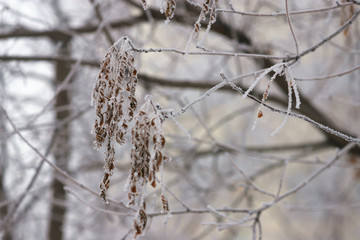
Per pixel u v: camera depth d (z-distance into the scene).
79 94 6.41
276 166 6.98
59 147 6.14
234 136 9.19
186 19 5.27
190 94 8.71
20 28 5.57
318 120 5.85
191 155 6.53
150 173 2.06
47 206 7.00
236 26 5.36
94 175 7.20
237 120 9.27
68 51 5.94
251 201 6.47
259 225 3.51
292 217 11.21
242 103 9.17
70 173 6.59
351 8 3.00
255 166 8.42
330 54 6.41
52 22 5.69
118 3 5.38
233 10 2.66
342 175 9.91
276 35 6.17
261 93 6.09
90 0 4.77
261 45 5.07
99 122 2.20
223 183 6.75
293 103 5.84
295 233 10.98
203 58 7.71
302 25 5.23
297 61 2.69
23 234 6.24
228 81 2.37
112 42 5.00
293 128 10.06
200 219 7.91
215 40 6.93
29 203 6.01
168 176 8.18
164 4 2.52
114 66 2.17
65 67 6.16
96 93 2.21
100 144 2.21
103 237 7.15
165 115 2.22
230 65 7.27
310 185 10.32
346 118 8.46
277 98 6.06
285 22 5.19
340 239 10.09
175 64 6.73
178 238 7.16
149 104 2.12
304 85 7.51
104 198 2.22
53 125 5.38
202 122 4.62
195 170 7.18
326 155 10.34
